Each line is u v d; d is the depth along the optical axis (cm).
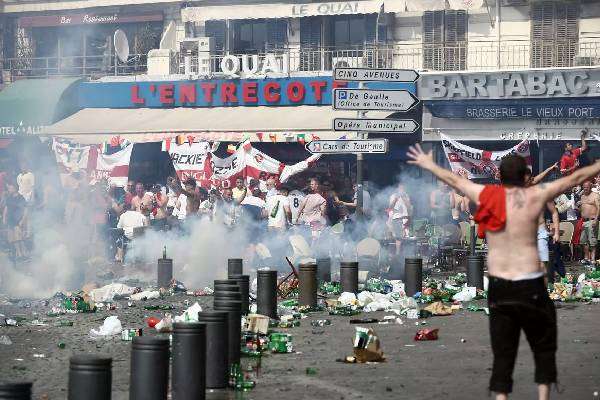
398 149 7800
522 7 8306
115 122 8425
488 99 7694
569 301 4138
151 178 8481
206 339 2239
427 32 8500
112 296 4428
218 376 2317
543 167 7681
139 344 2027
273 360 2712
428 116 7775
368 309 3884
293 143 7981
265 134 7719
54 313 3825
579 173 1844
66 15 9519
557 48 8244
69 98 8900
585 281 4697
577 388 2281
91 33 9519
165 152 8456
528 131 7606
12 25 9719
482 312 3816
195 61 8788
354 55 8688
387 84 7650
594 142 7512
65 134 8275
